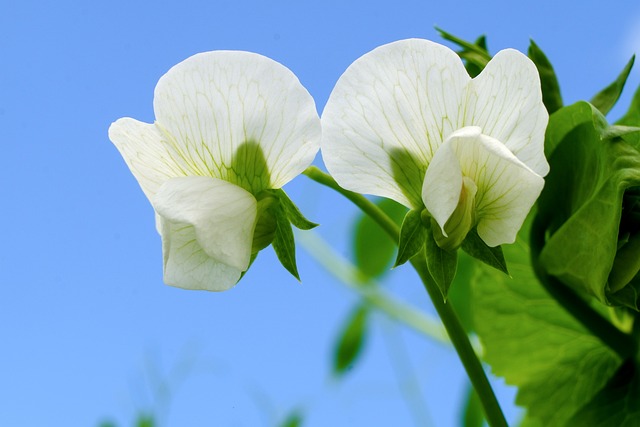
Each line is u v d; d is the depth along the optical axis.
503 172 0.33
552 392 0.38
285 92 0.34
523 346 0.38
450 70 0.33
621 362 0.37
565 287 0.37
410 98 0.34
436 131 0.34
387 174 0.34
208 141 0.34
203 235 0.34
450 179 0.33
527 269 0.37
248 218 0.34
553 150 0.36
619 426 0.36
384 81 0.33
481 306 0.38
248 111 0.34
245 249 0.34
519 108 0.33
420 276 0.35
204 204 0.34
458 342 0.35
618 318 0.37
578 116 0.36
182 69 0.34
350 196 0.35
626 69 0.36
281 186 0.34
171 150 0.34
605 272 0.35
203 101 0.34
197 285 0.34
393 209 0.42
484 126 0.34
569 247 0.36
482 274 0.37
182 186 0.34
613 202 0.35
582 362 0.37
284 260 0.34
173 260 0.34
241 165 0.34
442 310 0.35
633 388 0.36
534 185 0.33
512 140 0.33
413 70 0.33
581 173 0.36
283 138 0.34
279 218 0.34
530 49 0.37
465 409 0.40
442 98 0.33
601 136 0.34
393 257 0.43
